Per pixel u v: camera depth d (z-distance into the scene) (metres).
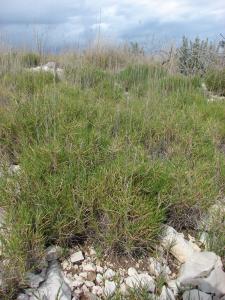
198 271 2.60
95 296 2.50
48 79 6.77
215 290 2.56
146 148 4.22
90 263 2.72
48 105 4.48
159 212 2.88
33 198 2.93
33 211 2.79
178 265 2.80
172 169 3.50
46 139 3.77
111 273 2.66
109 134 4.18
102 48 9.91
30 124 4.16
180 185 3.21
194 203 3.17
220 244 2.89
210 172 3.69
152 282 2.58
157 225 2.86
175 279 2.67
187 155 4.03
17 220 2.71
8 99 5.23
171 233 2.93
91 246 2.85
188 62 8.54
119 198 2.88
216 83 7.68
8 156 3.85
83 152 3.48
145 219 2.80
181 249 2.82
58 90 5.46
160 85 6.75
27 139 3.92
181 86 6.88
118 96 6.19
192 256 2.73
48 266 2.64
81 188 2.99
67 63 7.57
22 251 2.47
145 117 4.73
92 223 2.84
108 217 2.82
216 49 8.43
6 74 6.64
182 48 8.83
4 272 2.41
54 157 3.33
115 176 3.12
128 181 2.95
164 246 2.86
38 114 4.32
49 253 2.69
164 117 4.92
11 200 2.92
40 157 3.40
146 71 7.89
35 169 3.20
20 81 6.27
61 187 3.01
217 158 3.78
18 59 7.51
